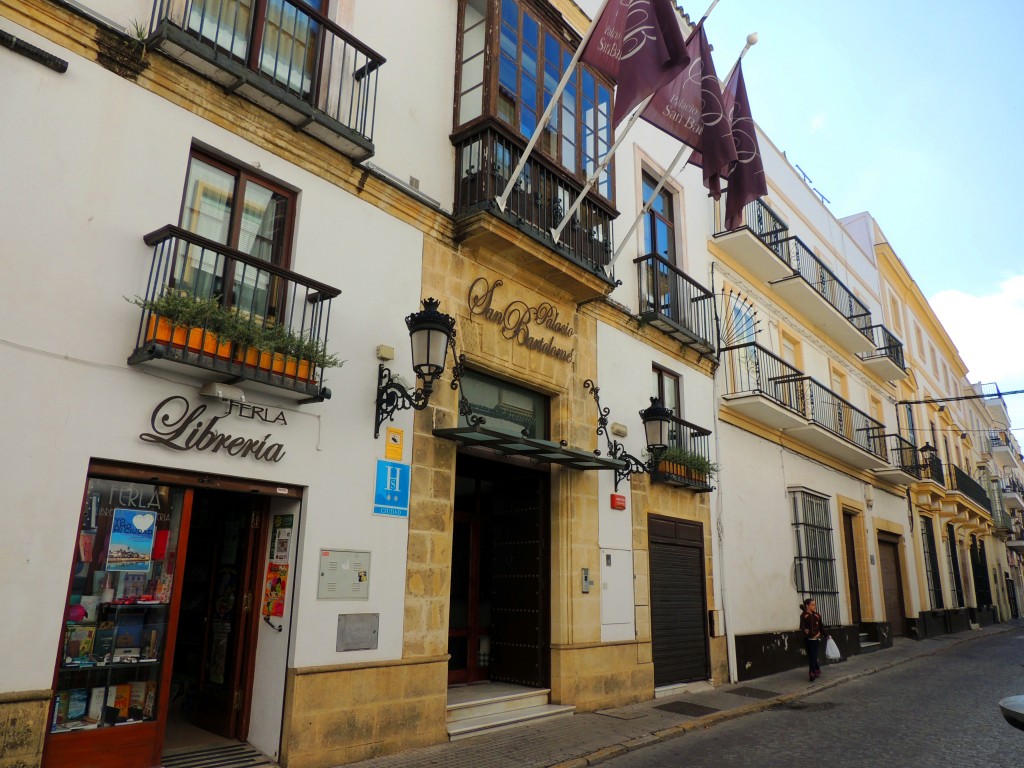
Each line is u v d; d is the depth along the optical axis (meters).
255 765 5.97
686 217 13.66
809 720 9.29
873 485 20.34
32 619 4.81
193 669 7.12
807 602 13.10
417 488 7.59
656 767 6.88
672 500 11.75
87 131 5.52
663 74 8.32
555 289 9.80
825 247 20.56
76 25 5.55
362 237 7.49
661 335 12.16
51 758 4.95
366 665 6.75
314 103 7.05
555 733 7.95
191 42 5.90
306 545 6.48
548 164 9.19
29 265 5.09
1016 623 32.69
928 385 29.52
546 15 9.70
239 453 6.08
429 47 8.71
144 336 5.51
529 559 9.73
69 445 5.12
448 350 8.23
